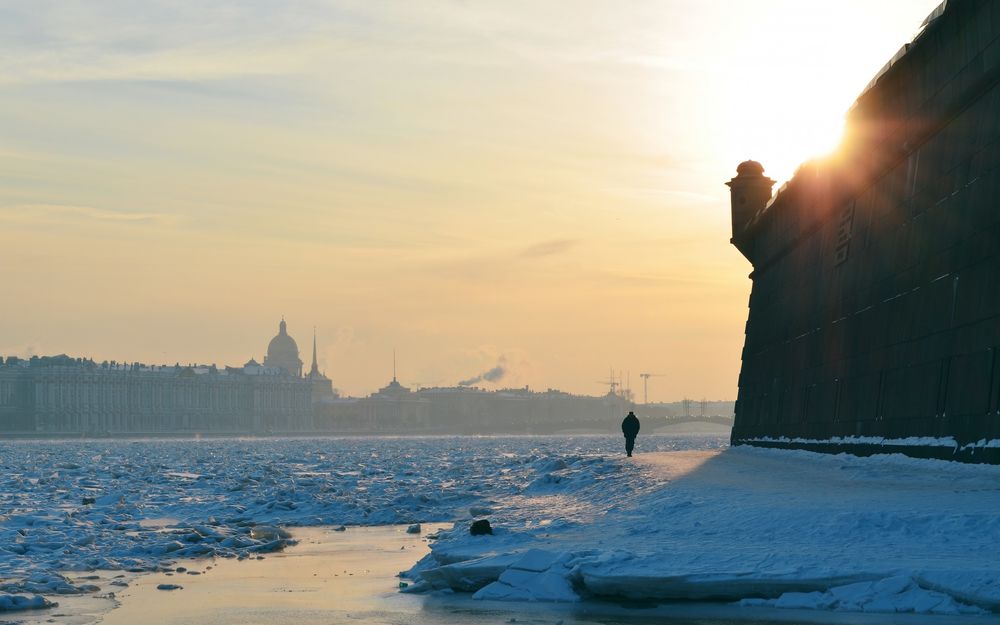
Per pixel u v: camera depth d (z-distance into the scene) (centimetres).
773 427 6184
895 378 4084
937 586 1905
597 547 2422
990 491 2667
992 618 1802
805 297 5609
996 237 3278
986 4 3306
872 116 4462
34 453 17275
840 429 4747
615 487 3969
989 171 3362
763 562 2109
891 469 3606
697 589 2042
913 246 3997
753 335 7106
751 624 1831
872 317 4412
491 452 15888
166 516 4462
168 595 2473
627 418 5809
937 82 3753
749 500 2897
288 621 2114
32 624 2122
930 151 3884
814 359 5325
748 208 7394
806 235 5600
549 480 4856
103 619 2178
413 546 3428
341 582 2636
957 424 3462
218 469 8825
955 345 3531
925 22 3769
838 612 1891
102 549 3278
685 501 3041
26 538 3459
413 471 7656
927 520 2284
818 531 2333
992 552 2066
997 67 3247
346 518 4384
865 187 4609
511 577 2256
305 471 8300
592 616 1991
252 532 3697
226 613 2227
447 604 2212
